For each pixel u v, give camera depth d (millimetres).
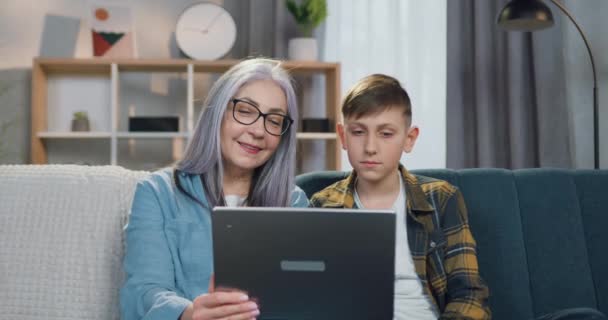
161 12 3314
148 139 3320
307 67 3012
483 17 3129
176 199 1294
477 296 1417
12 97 3250
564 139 3025
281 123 1314
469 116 3225
